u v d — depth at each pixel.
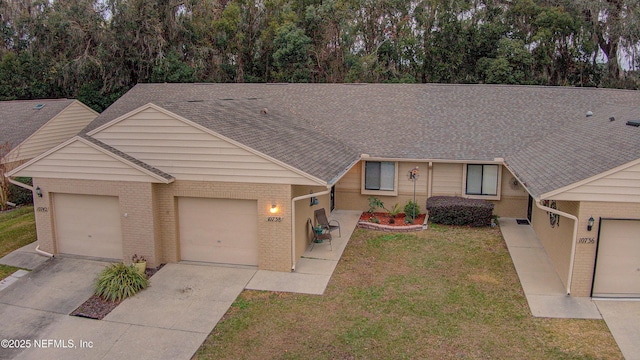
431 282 11.91
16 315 10.53
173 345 9.28
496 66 31.36
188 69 31.92
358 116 19.47
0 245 14.80
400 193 17.89
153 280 12.16
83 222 13.58
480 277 12.18
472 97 19.88
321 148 15.69
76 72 31.17
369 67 33.88
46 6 33.88
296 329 9.79
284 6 35.78
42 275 12.55
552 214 13.12
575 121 17.44
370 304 10.79
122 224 12.95
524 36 32.78
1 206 19.91
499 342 9.23
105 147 12.83
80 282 12.12
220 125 13.26
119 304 10.92
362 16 36.34
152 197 12.68
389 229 15.99
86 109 26.44
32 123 23.89
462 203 16.38
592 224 10.70
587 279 10.98
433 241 14.89
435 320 10.07
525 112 18.50
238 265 13.11
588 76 33.03
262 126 15.34
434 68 34.06
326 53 36.28
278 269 12.66
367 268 12.81
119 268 11.59
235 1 35.56
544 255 13.62
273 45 34.72
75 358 8.91
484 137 17.38
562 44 32.59
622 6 31.11
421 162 17.36
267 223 12.53
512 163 15.22
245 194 12.52
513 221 16.88
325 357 8.84
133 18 30.80
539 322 9.97
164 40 31.62
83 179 13.04
